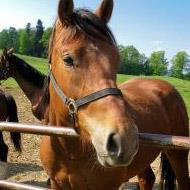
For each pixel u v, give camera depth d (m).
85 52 2.35
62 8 2.50
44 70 24.78
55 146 2.92
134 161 3.42
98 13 2.72
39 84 4.57
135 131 2.10
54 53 2.64
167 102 4.46
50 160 3.03
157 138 2.21
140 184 4.76
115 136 2.04
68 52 2.38
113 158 2.05
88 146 2.68
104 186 2.93
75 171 2.91
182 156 4.36
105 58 2.35
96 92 2.27
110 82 2.29
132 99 3.93
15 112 7.22
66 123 2.72
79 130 2.46
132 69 51.53
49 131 2.56
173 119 4.49
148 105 4.04
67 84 2.43
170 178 4.57
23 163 7.21
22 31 60.97
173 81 35.81
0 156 6.81
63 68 2.45
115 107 2.17
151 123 3.88
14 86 21.62
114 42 2.48
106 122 2.13
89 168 2.84
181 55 62.00
